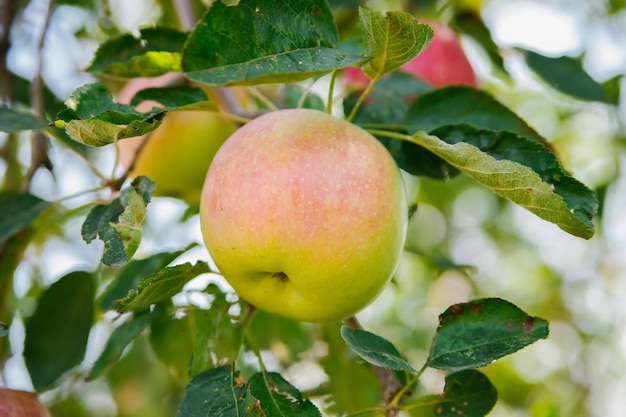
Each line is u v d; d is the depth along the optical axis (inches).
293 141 22.0
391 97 26.5
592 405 50.7
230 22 21.4
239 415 22.1
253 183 21.8
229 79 21.4
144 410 35.8
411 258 47.1
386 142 25.2
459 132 23.8
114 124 21.3
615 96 32.6
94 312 25.6
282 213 21.6
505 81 30.6
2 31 29.9
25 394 24.9
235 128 28.9
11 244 26.7
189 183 29.2
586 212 22.6
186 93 24.2
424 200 45.9
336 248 21.7
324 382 28.2
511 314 22.6
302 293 22.3
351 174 21.9
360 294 22.4
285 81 21.7
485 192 48.6
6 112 24.5
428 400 23.5
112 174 24.8
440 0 31.0
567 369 52.7
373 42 21.9
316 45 21.9
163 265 25.8
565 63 29.0
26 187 27.1
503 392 49.4
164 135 28.4
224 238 22.0
